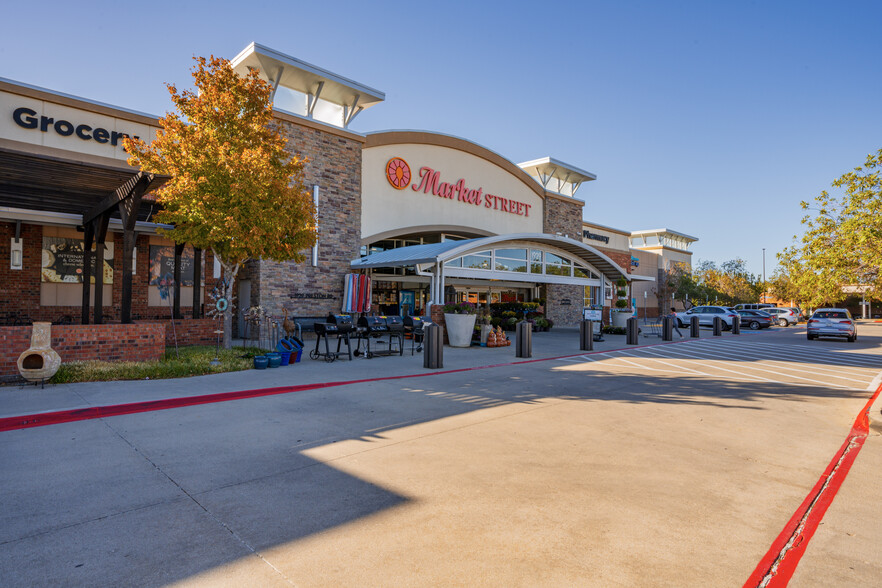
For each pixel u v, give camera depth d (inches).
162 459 200.4
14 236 567.8
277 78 764.6
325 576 118.9
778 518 155.3
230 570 121.2
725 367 511.8
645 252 1974.7
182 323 518.3
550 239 832.9
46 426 247.4
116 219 555.5
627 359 569.9
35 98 592.4
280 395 332.2
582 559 128.5
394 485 176.7
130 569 121.1
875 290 476.7
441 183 980.6
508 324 933.8
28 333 342.3
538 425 261.6
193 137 442.3
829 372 486.6
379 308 955.3
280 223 463.8
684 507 162.2
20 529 140.4
